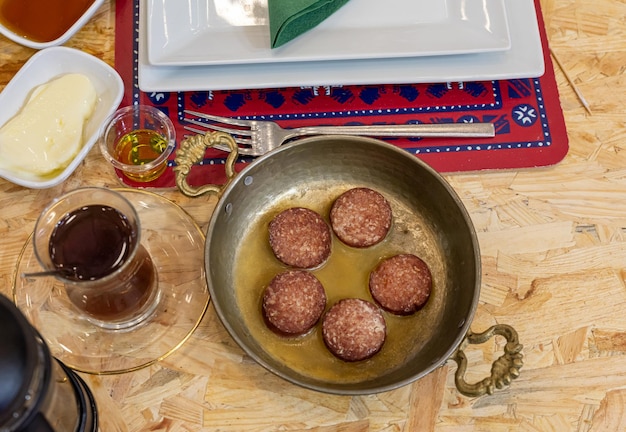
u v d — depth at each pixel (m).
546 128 0.89
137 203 0.81
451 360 0.76
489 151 0.87
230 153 0.77
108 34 0.91
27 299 0.76
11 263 0.79
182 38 0.85
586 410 0.75
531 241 0.83
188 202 0.83
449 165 0.86
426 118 0.89
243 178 0.75
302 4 0.80
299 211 0.78
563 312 0.79
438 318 0.75
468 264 0.73
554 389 0.76
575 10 0.96
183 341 0.75
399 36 0.87
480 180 0.86
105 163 0.84
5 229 0.81
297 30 0.84
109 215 0.69
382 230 0.78
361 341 0.71
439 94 0.91
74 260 0.67
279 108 0.89
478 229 0.83
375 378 0.72
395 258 0.77
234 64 0.86
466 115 0.90
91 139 0.80
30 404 0.50
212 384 0.75
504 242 0.83
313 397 0.75
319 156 0.80
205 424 0.73
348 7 0.88
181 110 0.88
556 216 0.84
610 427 0.75
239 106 0.89
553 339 0.78
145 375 0.75
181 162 0.75
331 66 0.87
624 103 0.91
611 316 0.80
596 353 0.78
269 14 0.82
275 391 0.75
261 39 0.86
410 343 0.74
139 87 0.84
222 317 0.66
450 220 0.77
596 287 0.81
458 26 0.88
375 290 0.75
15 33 0.88
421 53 0.85
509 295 0.80
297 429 0.74
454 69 0.87
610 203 0.85
